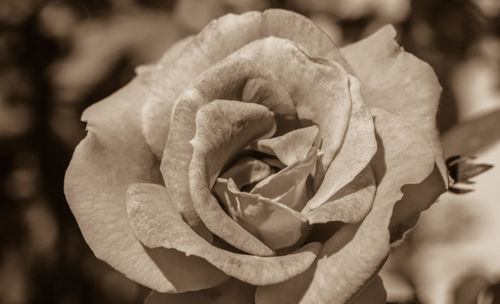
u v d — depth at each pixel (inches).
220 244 17.9
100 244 17.7
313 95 18.1
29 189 30.3
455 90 28.0
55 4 29.9
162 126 18.5
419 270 31.4
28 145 30.0
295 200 17.7
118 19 28.6
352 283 17.0
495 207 40.6
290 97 18.2
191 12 27.4
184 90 18.0
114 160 18.3
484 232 37.7
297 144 17.9
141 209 17.7
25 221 30.4
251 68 18.0
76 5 29.8
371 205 17.5
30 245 30.3
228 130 17.8
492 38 25.3
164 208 17.8
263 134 18.3
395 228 17.9
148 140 18.5
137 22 28.0
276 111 18.3
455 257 34.8
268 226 17.6
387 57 18.5
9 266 30.3
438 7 24.8
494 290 21.4
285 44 18.1
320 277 17.3
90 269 30.4
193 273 17.6
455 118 27.5
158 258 17.6
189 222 17.7
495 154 43.1
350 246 17.3
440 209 34.9
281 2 27.4
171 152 17.7
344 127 17.7
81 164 18.1
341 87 17.8
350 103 17.8
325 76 18.0
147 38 27.7
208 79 17.9
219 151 17.8
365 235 17.2
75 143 29.6
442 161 17.9
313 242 17.7
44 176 30.0
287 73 18.1
